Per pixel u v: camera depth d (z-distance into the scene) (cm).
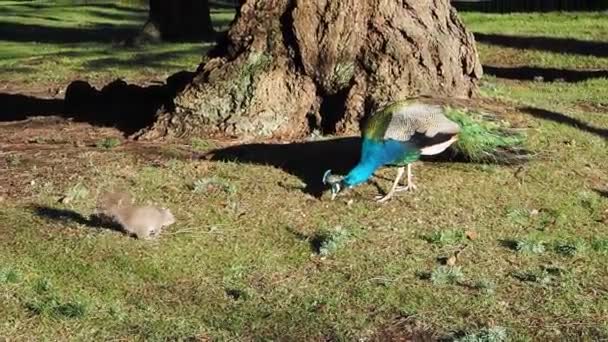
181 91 1043
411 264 725
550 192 866
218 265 731
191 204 844
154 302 674
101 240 772
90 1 3819
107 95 1201
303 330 632
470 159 909
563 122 1069
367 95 998
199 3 2130
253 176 898
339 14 1002
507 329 624
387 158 820
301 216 816
